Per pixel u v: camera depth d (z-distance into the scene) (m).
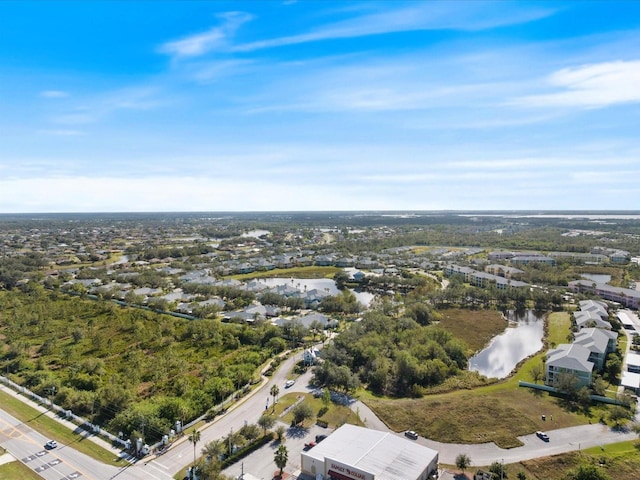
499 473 102.38
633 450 113.25
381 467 98.19
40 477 102.06
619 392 148.62
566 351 163.75
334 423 127.00
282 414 132.75
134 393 143.12
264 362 177.75
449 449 114.75
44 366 167.00
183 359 171.25
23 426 125.75
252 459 109.56
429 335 192.25
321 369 156.00
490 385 156.75
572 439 118.81
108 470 105.19
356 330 198.62
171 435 119.75
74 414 133.12
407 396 148.50
